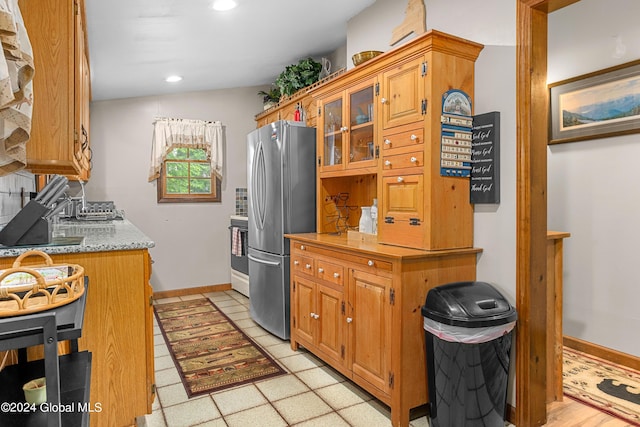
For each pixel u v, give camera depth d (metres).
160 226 4.84
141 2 2.29
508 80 2.10
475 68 2.24
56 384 0.94
